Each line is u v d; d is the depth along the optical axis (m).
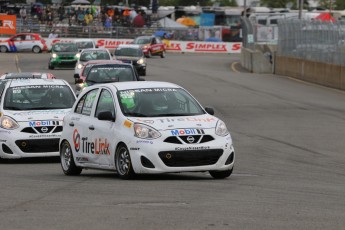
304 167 36.03
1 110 39.59
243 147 44.69
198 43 175.12
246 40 130.50
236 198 24.31
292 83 94.88
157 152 27.98
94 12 182.88
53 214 21.47
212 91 83.12
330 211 21.75
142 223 19.80
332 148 44.53
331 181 30.36
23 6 180.38
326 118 61.03
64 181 29.92
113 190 26.31
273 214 21.16
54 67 112.94
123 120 29.33
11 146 38.06
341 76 87.00
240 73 112.12
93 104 31.81
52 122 38.56
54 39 164.00
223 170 28.94
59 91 41.28
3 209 22.59
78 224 19.84
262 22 171.88
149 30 179.25
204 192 25.69
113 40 172.38
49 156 38.72
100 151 30.52
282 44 110.19
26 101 40.34
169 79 97.12
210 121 29.23
